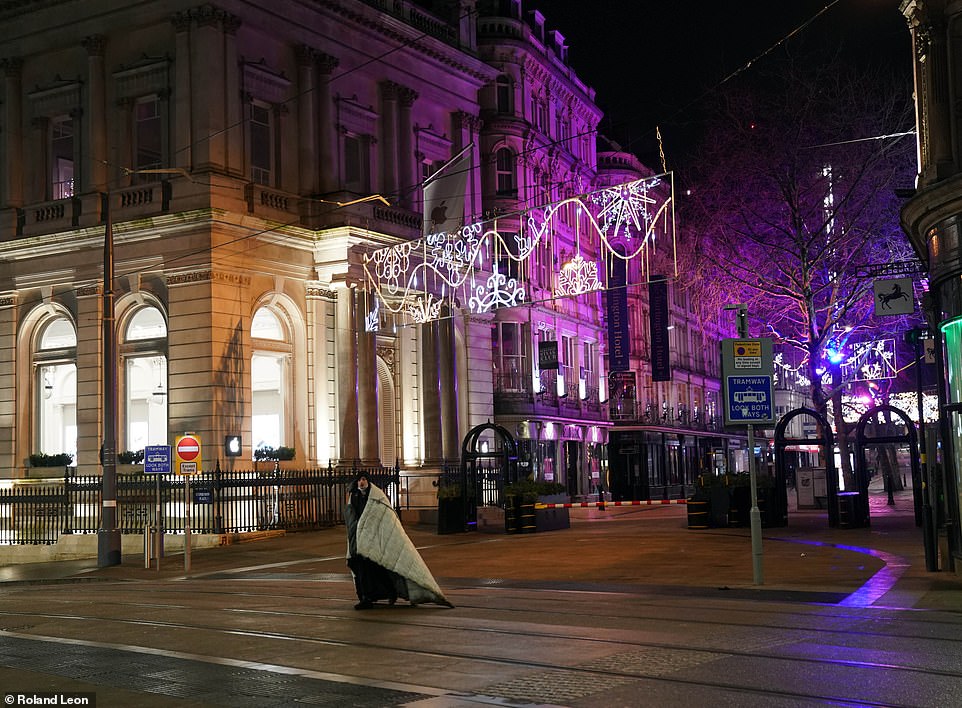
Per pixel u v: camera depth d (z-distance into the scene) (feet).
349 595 55.01
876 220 120.47
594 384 201.16
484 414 151.23
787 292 124.36
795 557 67.51
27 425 128.36
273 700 27.68
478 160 156.97
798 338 144.36
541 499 104.99
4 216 128.67
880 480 263.29
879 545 74.28
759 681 28.40
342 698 27.73
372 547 46.57
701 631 37.45
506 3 177.58
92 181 122.62
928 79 56.34
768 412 53.47
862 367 143.13
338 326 126.21
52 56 127.65
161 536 86.74
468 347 149.38
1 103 130.00
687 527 100.94
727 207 124.77
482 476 112.68
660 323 201.67
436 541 98.27
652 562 67.97
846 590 48.83
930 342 58.54
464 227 121.39
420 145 145.69
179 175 116.57
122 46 122.52
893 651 32.40
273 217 122.21
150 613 48.80
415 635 38.47
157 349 119.55
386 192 139.13
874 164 118.93
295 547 98.12
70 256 124.16
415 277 136.26
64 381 128.77
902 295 66.85
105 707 27.20
